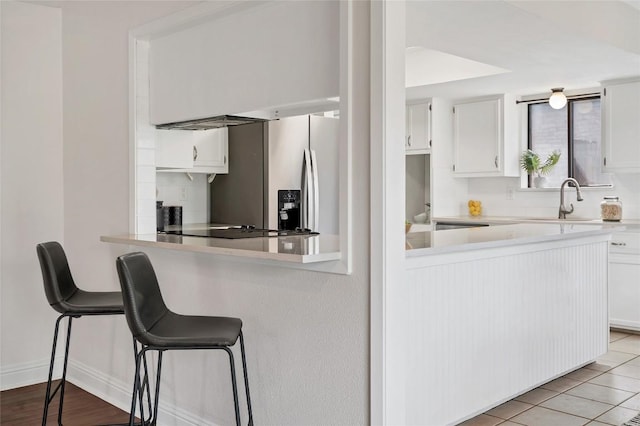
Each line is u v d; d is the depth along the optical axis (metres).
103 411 3.35
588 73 4.84
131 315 2.15
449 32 3.54
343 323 2.28
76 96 3.82
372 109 2.13
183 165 3.61
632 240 4.91
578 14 3.57
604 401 3.31
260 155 4.32
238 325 2.36
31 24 3.84
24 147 3.82
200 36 3.00
